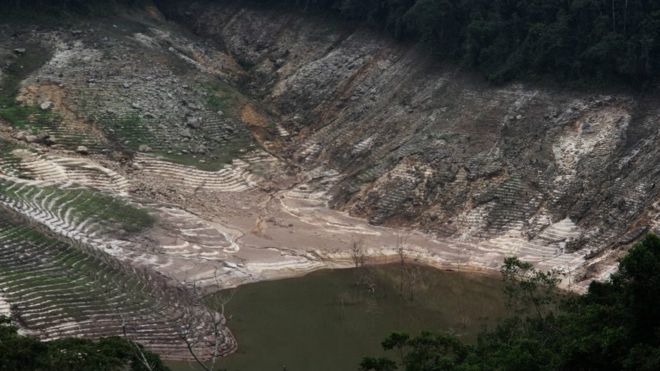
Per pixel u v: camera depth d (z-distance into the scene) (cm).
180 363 3966
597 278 4941
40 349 2834
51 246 4800
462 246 5672
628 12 6359
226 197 6356
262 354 4091
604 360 2564
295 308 4744
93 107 6956
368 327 4459
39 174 5972
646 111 6047
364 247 5703
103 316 4212
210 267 5209
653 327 2489
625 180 5578
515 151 6200
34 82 7050
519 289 4469
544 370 2648
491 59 6906
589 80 6406
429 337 2975
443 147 6438
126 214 5681
